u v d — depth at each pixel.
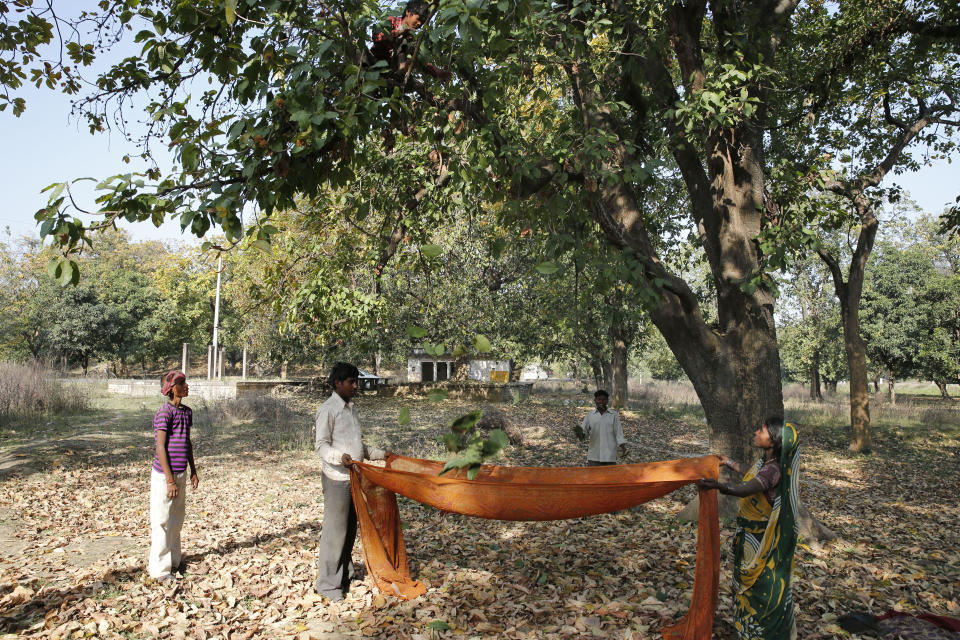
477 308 23.00
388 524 5.19
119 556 5.74
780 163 6.95
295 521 7.18
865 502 8.99
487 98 5.72
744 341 7.12
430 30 4.50
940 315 30.25
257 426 16.53
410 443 13.76
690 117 6.24
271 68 4.15
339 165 4.45
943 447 14.95
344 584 5.06
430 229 9.32
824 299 33.38
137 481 9.32
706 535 4.14
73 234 3.37
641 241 7.12
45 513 7.32
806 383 48.62
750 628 3.71
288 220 9.38
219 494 8.66
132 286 41.03
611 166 6.91
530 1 4.69
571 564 5.71
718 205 7.27
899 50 11.95
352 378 5.14
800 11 11.27
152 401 22.06
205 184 3.85
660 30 7.45
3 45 6.25
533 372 58.09
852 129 13.54
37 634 4.04
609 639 4.11
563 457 12.47
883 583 5.28
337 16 4.40
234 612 4.56
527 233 7.09
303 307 8.21
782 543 3.64
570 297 17.94
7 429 14.20
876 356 32.41
